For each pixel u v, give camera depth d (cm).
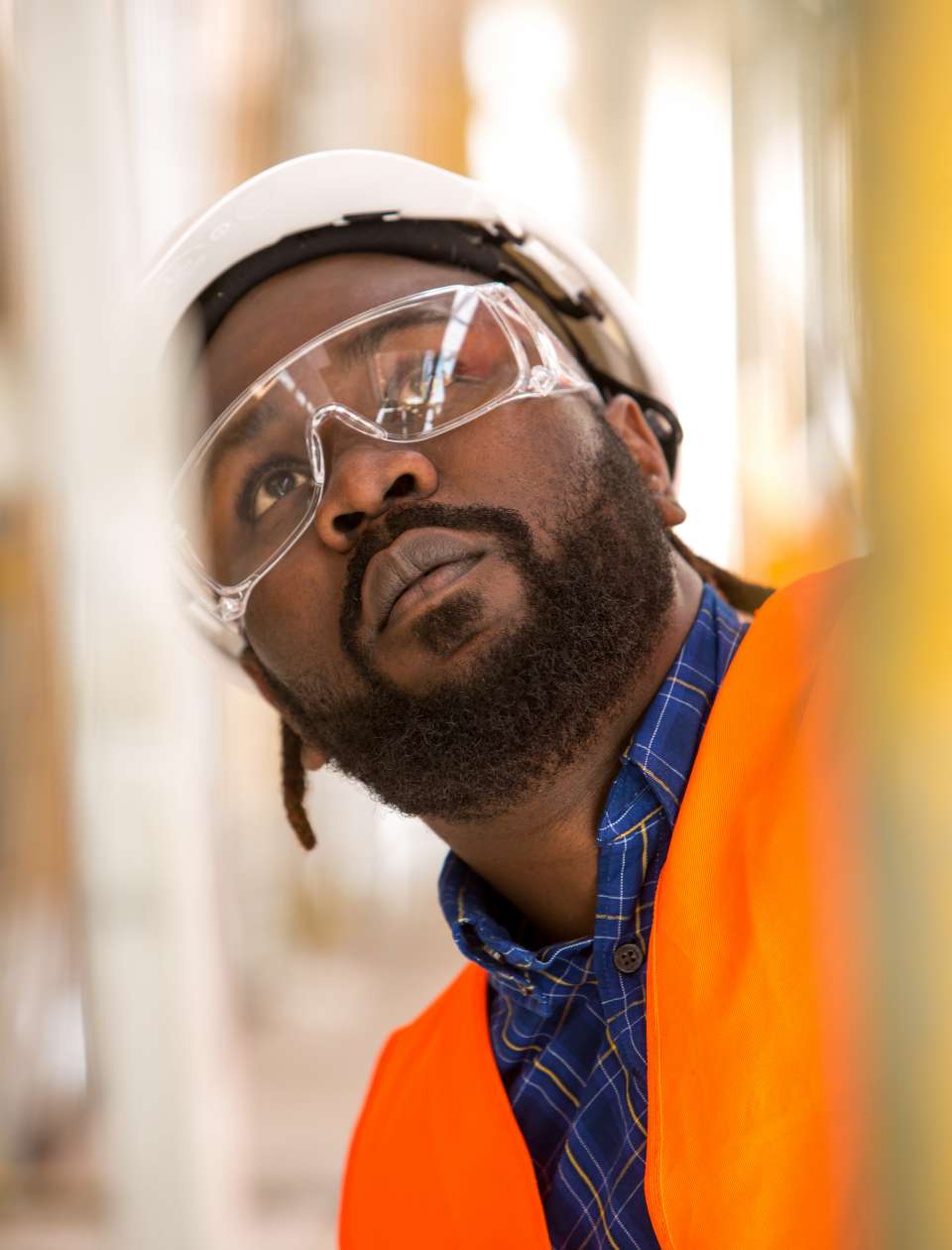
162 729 335
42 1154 492
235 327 166
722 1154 112
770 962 114
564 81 792
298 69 798
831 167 43
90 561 319
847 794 35
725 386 568
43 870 496
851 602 35
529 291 177
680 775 133
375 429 150
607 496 149
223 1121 353
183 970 340
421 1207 150
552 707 140
